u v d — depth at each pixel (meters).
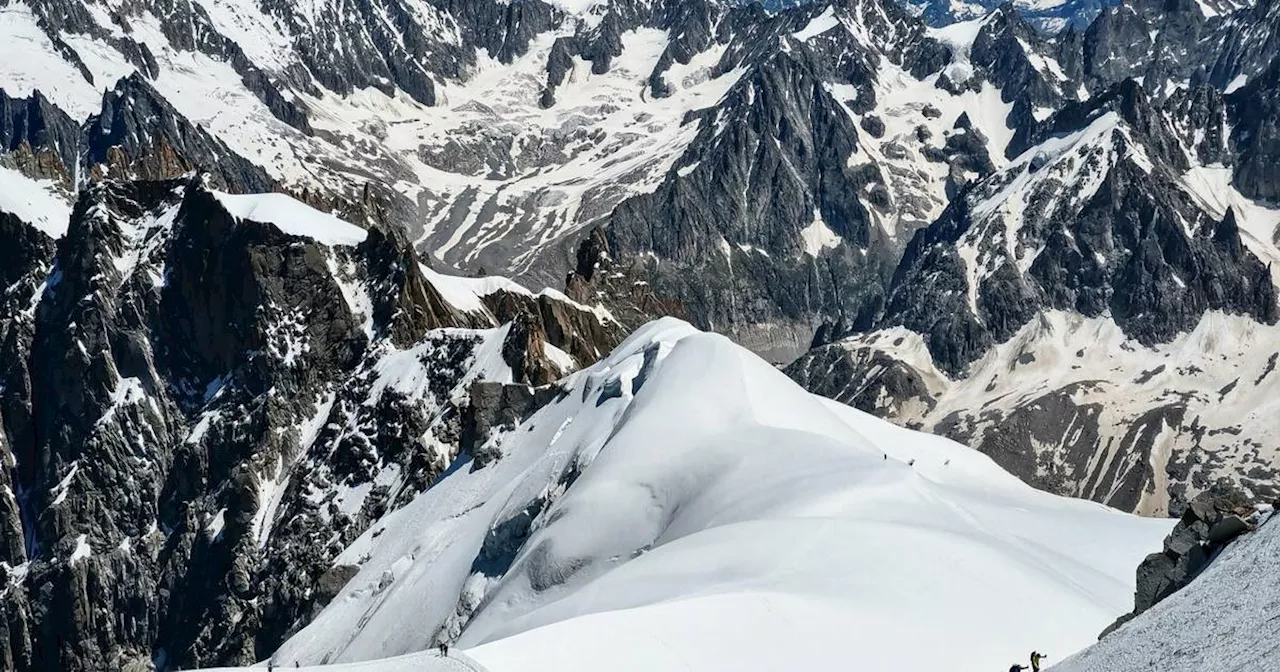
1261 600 63.50
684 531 153.62
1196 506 82.94
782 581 117.88
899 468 153.12
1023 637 109.12
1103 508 184.25
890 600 112.94
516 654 96.94
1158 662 64.12
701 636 101.25
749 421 173.75
